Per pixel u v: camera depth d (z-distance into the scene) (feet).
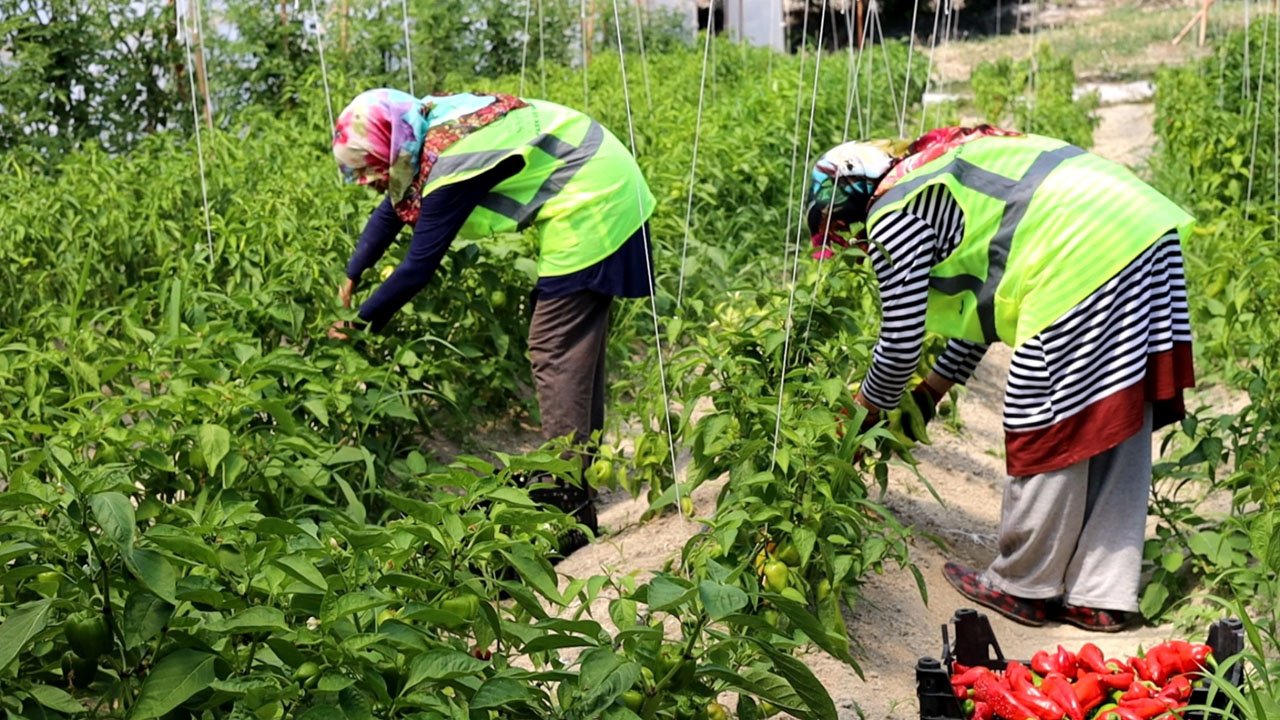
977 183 13.78
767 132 31.78
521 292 20.03
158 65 40.57
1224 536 14.32
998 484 19.58
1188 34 82.99
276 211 20.67
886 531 16.05
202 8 41.09
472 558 9.46
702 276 23.21
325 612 7.69
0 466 11.26
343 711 7.37
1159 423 14.37
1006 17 97.91
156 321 19.94
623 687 7.88
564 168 15.47
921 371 16.67
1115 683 11.31
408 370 17.25
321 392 15.30
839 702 12.19
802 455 12.78
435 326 18.84
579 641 8.49
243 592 8.45
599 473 15.52
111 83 39.47
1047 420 13.85
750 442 12.49
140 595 7.93
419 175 15.52
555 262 15.57
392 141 15.33
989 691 11.23
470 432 19.30
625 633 8.31
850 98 22.06
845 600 13.94
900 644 13.84
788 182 30.55
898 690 12.73
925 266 13.87
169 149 27.55
